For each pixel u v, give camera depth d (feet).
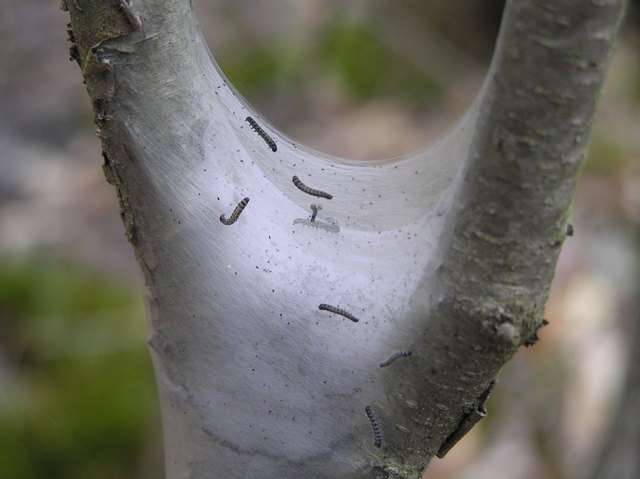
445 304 0.80
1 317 2.19
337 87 3.11
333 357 0.93
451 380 0.84
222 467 1.01
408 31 3.27
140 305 2.26
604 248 2.47
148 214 0.92
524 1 0.69
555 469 1.99
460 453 2.03
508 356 0.81
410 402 0.87
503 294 0.78
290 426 0.96
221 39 3.13
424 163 1.19
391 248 1.00
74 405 2.00
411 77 3.19
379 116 3.02
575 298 2.32
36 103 3.09
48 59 3.26
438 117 3.07
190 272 0.95
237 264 0.96
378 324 0.90
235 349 0.96
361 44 3.21
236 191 0.96
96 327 2.17
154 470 1.94
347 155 2.87
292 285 0.96
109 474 1.93
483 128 0.73
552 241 0.76
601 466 1.70
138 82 0.86
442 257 0.80
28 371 2.09
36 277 2.29
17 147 2.95
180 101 0.89
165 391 1.04
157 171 0.90
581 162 0.73
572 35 0.68
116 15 0.82
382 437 0.91
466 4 3.40
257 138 1.15
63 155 2.92
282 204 1.06
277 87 3.06
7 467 1.87
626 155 2.85
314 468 0.97
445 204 0.89
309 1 3.28
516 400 2.13
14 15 3.35
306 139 2.92
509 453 2.02
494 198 0.74
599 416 2.04
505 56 0.70
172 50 0.87
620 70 3.35
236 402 0.98
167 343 0.99
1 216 2.65
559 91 0.70
